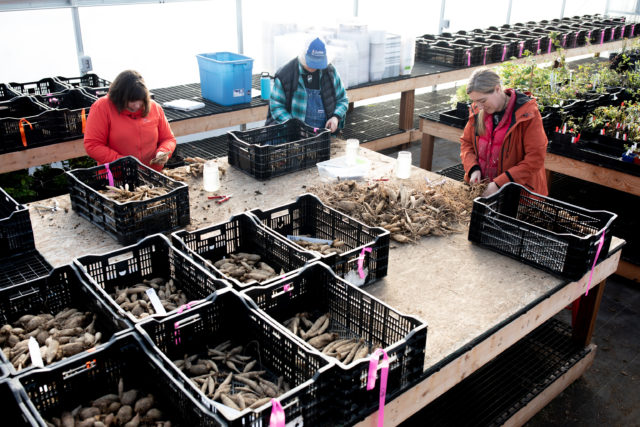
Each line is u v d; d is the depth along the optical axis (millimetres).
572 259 2570
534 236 2686
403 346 1891
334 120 4402
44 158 4324
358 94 6219
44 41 5312
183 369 2080
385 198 3201
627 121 5195
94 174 3260
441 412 3014
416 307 2389
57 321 2225
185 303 2391
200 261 2422
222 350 2195
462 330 2244
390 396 1940
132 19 5789
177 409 1819
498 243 2852
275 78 4391
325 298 2379
